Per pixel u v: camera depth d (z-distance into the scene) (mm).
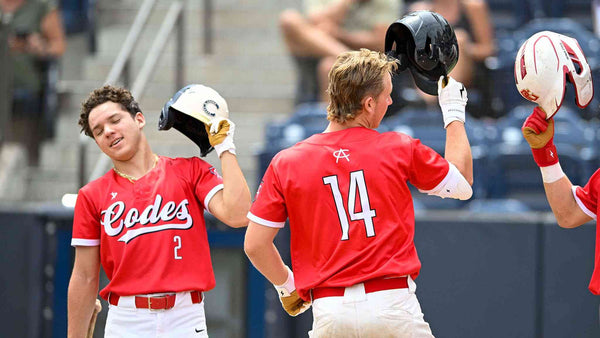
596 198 12430
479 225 20953
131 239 12227
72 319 12781
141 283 12148
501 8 33188
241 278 21906
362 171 11367
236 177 12156
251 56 31984
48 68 27531
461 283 20969
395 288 11180
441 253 21047
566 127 26312
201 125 12922
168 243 12234
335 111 11727
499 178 25844
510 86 28062
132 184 12531
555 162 12602
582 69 12102
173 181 12547
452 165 11625
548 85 11945
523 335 20750
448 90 12102
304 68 27906
